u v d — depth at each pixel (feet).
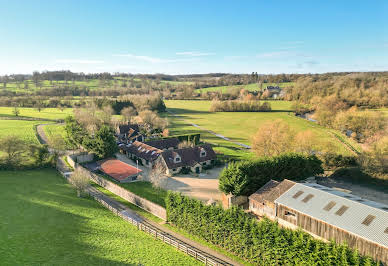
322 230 113.50
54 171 217.56
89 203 153.07
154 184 181.37
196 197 178.70
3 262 82.07
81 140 285.02
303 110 552.00
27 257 87.97
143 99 590.96
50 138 272.31
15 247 92.89
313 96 575.79
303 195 130.52
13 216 119.14
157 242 112.98
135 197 159.12
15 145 212.43
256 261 99.40
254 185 163.32
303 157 187.83
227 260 102.73
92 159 255.91
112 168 221.46
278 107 638.12
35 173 206.69
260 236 97.55
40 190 162.20
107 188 185.88
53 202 143.64
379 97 466.70
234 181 153.99
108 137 247.91
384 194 174.50
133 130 366.22
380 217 104.37
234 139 373.81
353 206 114.11
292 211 125.59
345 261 78.02
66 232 110.93
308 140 242.17
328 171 219.20
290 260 89.86
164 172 224.94
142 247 106.63
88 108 444.96
